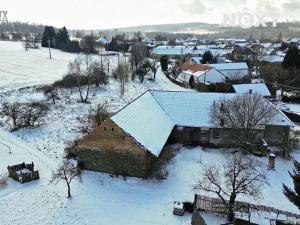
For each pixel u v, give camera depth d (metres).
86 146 35.28
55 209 29.33
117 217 28.59
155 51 159.75
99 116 46.84
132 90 76.25
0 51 135.88
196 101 45.38
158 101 45.41
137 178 34.44
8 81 81.25
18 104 57.41
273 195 32.41
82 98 63.81
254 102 42.00
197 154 40.25
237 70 92.06
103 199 31.00
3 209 29.14
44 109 56.78
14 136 45.75
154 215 28.89
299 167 25.83
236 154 40.53
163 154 39.06
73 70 87.81
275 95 73.94
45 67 106.31
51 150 41.44
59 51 154.12
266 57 124.50
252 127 41.28
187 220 28.25
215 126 41.97
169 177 34.78
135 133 34.53
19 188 32.50
